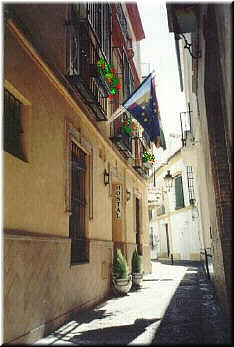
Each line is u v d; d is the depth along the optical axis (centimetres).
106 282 902
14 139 501
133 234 1342
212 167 611
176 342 423
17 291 435
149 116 902
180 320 571
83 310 693
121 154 1179
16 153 499
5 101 483
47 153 583
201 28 599
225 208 577
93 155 870
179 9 626
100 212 905
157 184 3256
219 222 582
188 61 1184
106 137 980
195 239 2434
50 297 539
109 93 918
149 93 902
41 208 541
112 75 913
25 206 487
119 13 1307
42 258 520
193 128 1455
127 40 1450
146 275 1553
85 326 557
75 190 759
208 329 495
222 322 542
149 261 1684
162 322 560
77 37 752
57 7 689
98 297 811
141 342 434
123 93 1252
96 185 885
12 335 414
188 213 2547
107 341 450
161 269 2034
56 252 579
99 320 603
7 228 431
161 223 3212
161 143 967
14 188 459
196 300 786
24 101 520
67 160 669
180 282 1212
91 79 838
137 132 1438
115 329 525
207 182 845
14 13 470
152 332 492
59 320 564
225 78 361
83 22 792
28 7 551
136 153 1412
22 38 500
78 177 788
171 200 2895
